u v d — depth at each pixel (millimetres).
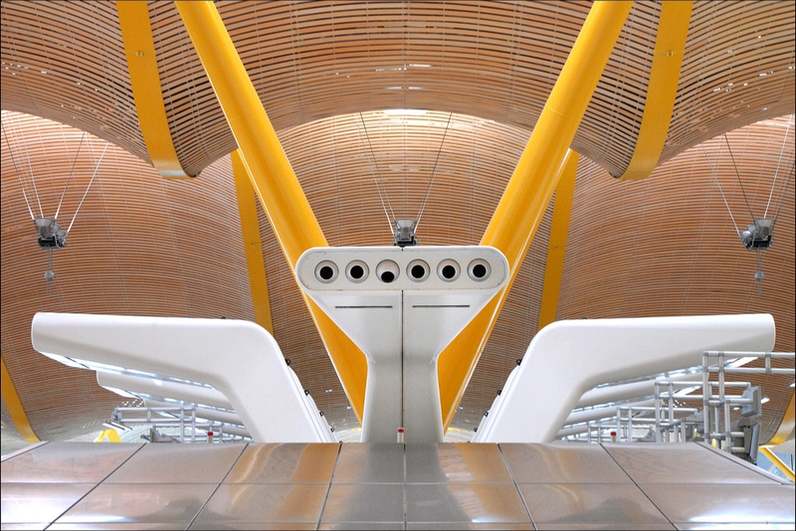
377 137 26094
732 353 12641
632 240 28969
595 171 27094
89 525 7398
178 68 15172
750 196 27406
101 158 26875
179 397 22938
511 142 25750
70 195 27609
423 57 15992
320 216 27812
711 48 14875
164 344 13953
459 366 14492
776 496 8219
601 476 9016
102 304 30906
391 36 15586
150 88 15180
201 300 30938
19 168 26750
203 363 13977
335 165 26688
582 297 30547
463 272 10164
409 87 16844
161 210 28266
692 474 9086
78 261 29547
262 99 16344
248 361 14055
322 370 34156
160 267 29891
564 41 15312
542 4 14875
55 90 16328
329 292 10164
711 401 12828
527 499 8172
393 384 12242
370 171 26922
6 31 15273
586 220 28391
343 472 9203
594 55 12109
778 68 15312
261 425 13766
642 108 15422
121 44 15078
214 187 27719
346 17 15234
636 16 14375
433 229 28266
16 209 27766
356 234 28406
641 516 7621
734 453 13062
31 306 30625
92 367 15078
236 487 8617
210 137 16453
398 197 27531
